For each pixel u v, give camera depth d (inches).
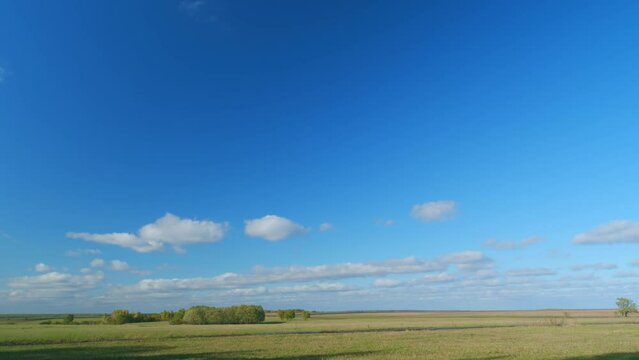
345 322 5821.9
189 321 5625.0
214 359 1918.1
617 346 2365.9
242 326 4680.1
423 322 5615.2
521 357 1905.8
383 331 3784.5
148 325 5157.5
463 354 2033.7
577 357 1893.5
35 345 2551.7
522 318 7007.9
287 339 2920.8
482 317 7780.5
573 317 7062.0
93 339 2915.8
